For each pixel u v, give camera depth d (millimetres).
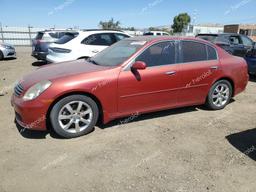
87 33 8758
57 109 4016
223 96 5738
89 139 4199
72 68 4594
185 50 5082
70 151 3812
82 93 4148
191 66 5066
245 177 3293
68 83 4008
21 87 4172
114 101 4383
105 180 3170
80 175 3258
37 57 12719
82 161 3562
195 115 5375
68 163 3508
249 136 4449
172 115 5328
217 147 4035
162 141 4184
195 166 3500
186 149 3945
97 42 8836
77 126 4219
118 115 4504
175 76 4871
